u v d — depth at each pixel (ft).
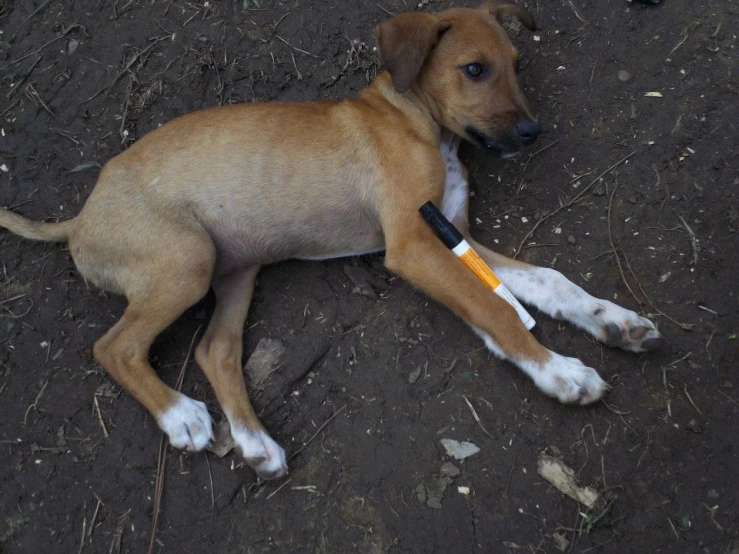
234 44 3.21
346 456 2.66
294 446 2.69
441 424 2.67
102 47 3.25
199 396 2.78
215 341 2.76
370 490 2.62
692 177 2.87
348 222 2.79
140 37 3.24
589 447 2.60
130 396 2.78
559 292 2.72
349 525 2.59
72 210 3.07
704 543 2.48
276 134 2.72
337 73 3.15
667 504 2.52
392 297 2.85
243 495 2.64
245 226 2.77
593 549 2.50
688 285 2.76
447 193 2.88
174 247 2.68
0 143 3.16
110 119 3.16
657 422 2.61
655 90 2.98
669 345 2.69
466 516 2.56
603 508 2.53
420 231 2.68
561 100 3.02
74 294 2.94
